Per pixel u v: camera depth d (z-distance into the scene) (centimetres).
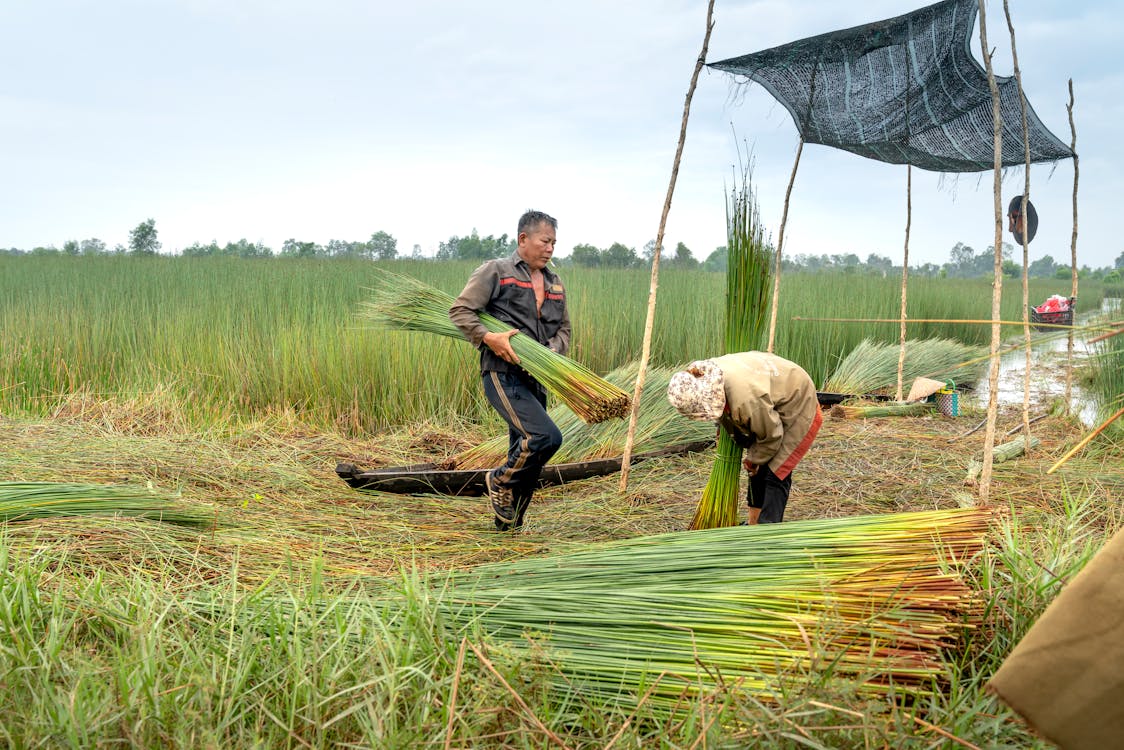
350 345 723
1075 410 788
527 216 424
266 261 1672
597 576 280
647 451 575
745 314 402
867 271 2623
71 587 272
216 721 197
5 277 1240
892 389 935
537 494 508
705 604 244
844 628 220
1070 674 126
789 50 550
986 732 199
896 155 673
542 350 411
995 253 404
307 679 202
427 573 279
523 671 218
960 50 548
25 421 620
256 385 710
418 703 199
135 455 507
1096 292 3266
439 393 715
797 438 352
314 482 499
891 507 480
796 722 190
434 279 1217
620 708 209
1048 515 431
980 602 237
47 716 193
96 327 825
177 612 260
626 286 1180
